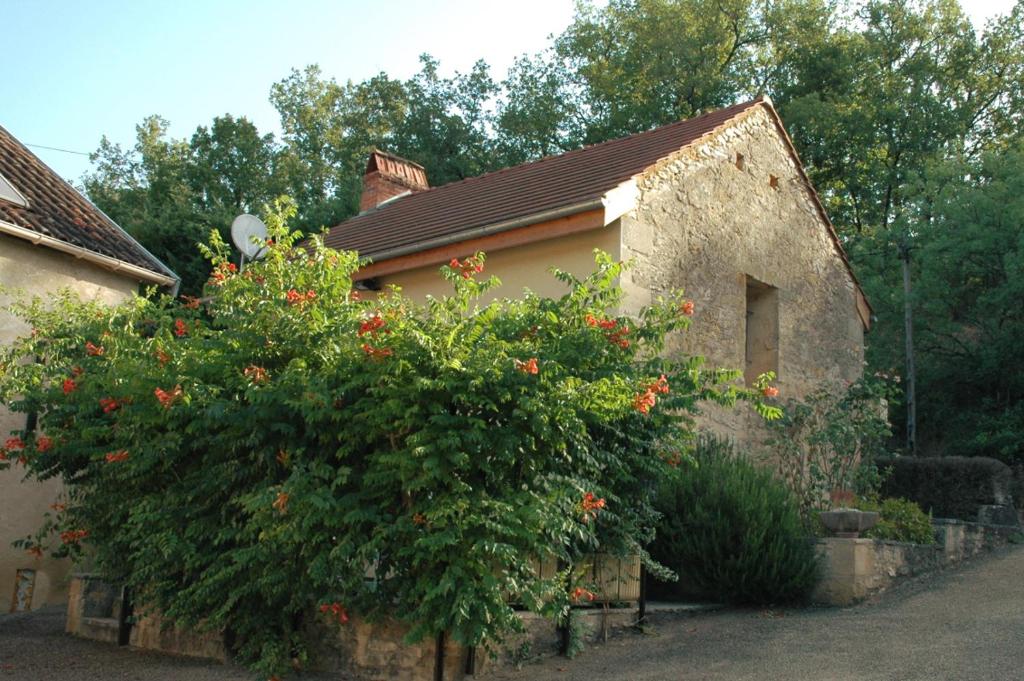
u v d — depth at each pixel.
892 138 27.03
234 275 7.51
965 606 8.93
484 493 6.14
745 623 8.56
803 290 13.90
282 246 7.57
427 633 6.14
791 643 7.61
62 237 11.55
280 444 6.62
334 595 6.39
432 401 6.12
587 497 6.34
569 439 6.53
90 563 8.77
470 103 33.72
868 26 28.92
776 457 12.61
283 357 6.91
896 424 21.44
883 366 20.77
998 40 27.36
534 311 7.04
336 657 6.79
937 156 22.75
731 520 9.48
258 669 6.56
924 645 7.32
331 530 6.30
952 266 19.28
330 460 6.61
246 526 6.59
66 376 7.79
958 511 14.62
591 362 6.84
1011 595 9.39
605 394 6.39
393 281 12.51
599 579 7.89
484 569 5.96
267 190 30.05
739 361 12.31
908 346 19.73
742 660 7.07
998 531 13.47
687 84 29.39
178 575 7.23
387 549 6.30
